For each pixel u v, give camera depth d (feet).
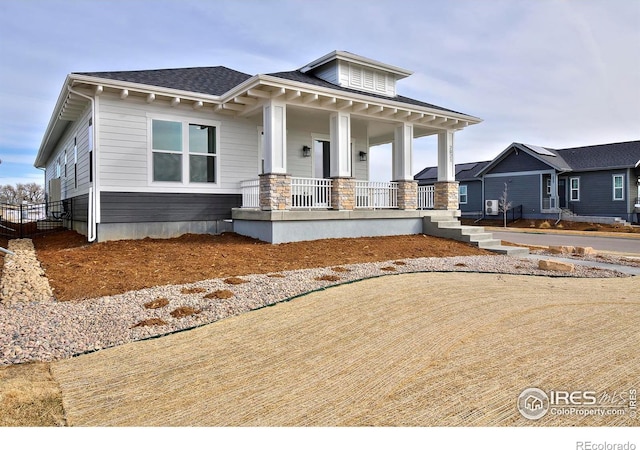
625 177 77.87
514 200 89.56
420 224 39.04
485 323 14.21
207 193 34.09
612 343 12.36
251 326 13.82
